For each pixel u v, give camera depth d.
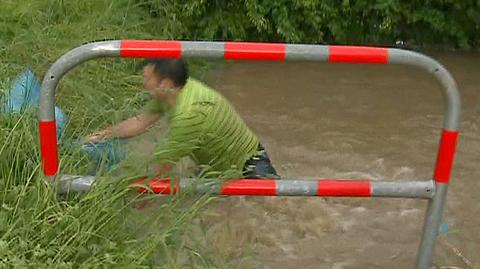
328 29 7.87
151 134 4.01
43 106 3.01
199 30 7.50
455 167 4.86
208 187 3.23
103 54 2.90
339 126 5.60
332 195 3.23
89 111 4.14
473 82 6.89
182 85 3.64
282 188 3.21
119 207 3.22
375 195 3.23
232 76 6.72
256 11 7.50
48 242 3.07
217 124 3.77
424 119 5.80
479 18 7.74
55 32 5.42
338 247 3.85
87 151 3.57
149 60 3.62
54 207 3.12
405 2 7.83
